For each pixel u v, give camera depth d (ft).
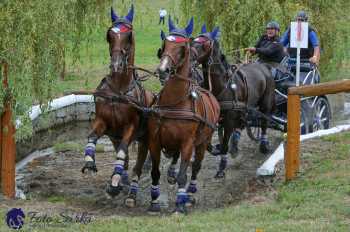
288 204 35.76
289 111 40.68
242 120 46.57
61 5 39.22
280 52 53.01
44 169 49.39
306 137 48.85
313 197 36.60
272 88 50.96
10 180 39.70
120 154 37.63
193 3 65.77
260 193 40.01
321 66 71.72
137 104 38.37
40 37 38.75
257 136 57.47
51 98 40.86
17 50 37.42
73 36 45.01
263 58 53.62
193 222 33.04
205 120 37.40
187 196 39.11
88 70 80.23
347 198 35.99
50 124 62.64
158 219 34.01
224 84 44.68
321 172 41.06
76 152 55.06
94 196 42.24
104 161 51.37
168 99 36.17
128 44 37.65
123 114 38.11
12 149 39.63
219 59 44.37
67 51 47.78
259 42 54.24
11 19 36.88
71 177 46.93
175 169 45.75
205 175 47.16
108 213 37.93
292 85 53.62
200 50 42.45
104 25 47.50
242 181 45.37
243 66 49.65
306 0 68.95
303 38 50.34
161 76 34.88
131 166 49.78
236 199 40.68
